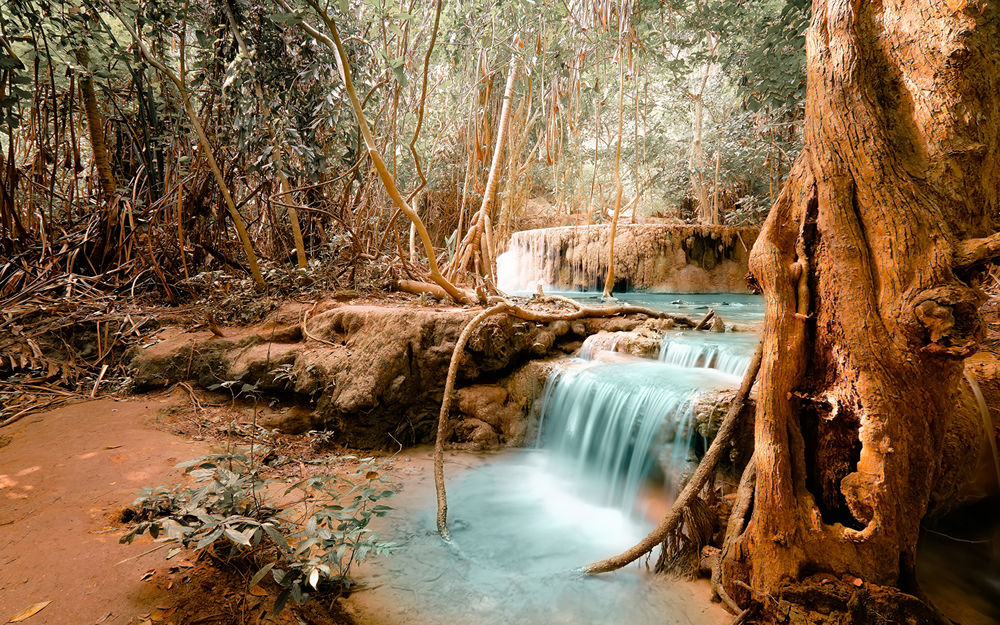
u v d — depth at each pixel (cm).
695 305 875
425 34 779
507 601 280
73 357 529
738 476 322
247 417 471
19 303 563
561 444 480
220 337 532
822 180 243
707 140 1452
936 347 208
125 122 668
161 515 266
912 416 225
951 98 216
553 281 1146
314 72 534
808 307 253
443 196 1200
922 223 215
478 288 576
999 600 282
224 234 689
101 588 223
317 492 367
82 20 530
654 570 308
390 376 478
